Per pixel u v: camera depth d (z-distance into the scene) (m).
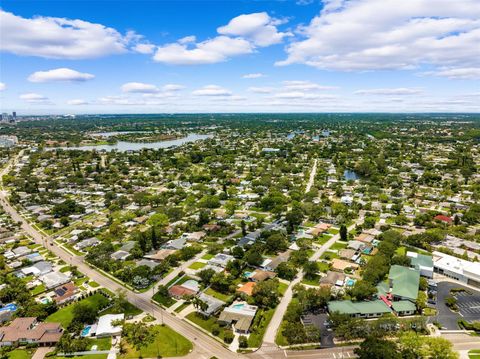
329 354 109.56
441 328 122.81
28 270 168.88
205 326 125.56
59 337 117.50
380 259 162.62
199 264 175.50
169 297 144.50
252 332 120.88
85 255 190.12
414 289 141.25
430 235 193.62
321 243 199.62
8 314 132.00
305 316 129.38
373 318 128.88
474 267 160.12
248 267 170.25
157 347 114.00
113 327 122.69
